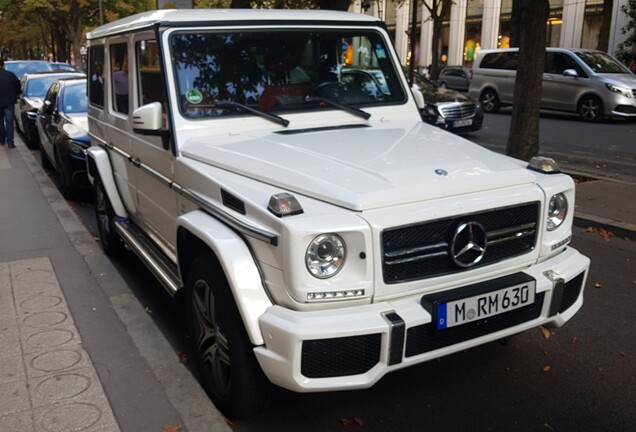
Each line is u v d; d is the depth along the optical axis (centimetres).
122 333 438
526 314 319
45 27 5488
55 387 362
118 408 344
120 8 3841
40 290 520
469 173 314
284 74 421
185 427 326
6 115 1364
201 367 352
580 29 3303
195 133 386
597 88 1636
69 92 997
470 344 301
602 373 382
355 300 278
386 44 466
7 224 735
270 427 330
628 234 650
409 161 327
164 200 419
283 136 382
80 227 721
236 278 285
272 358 275
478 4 3862
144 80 439
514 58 1888
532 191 321
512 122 947
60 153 851
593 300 491
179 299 387
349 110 430
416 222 283
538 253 329
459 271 300
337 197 284
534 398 355
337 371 274
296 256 267
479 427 328
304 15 438
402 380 375
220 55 404
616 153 1175
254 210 290
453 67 3123
